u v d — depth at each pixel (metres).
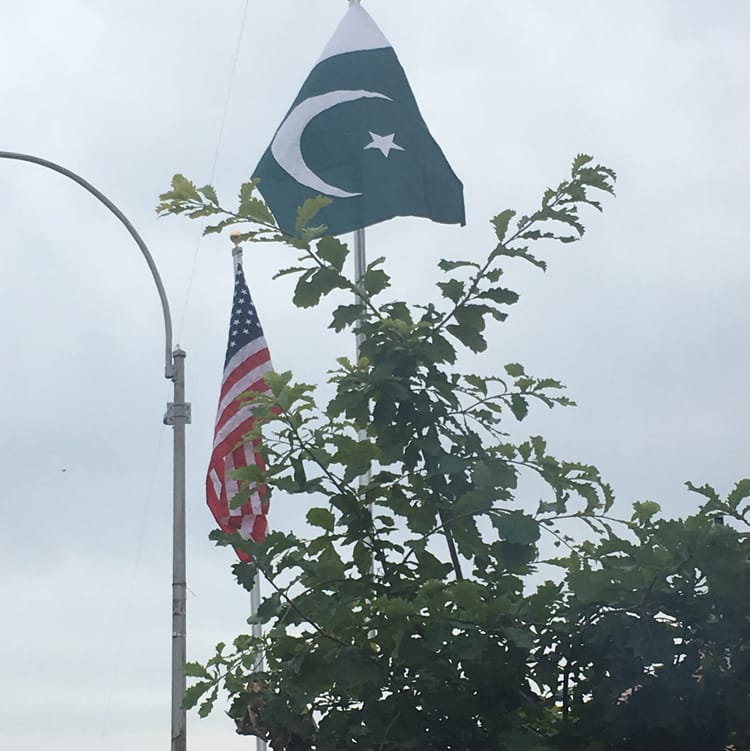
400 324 6.61
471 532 6.41
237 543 6.23
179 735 13.48
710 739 6.03
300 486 6.50
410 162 11.89
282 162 11.95
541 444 6.59
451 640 5.98
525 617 6.00
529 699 6.22
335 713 6.41
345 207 11.67
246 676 6.66
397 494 6.60
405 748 6.09
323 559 6.58
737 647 5.99
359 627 6.10
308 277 6.81
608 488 6.55
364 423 6.76
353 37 12.45
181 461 14.55
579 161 6.68
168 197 6.78
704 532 5.89
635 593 5.95
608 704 5.97
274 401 6.41
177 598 14.03
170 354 14.85
